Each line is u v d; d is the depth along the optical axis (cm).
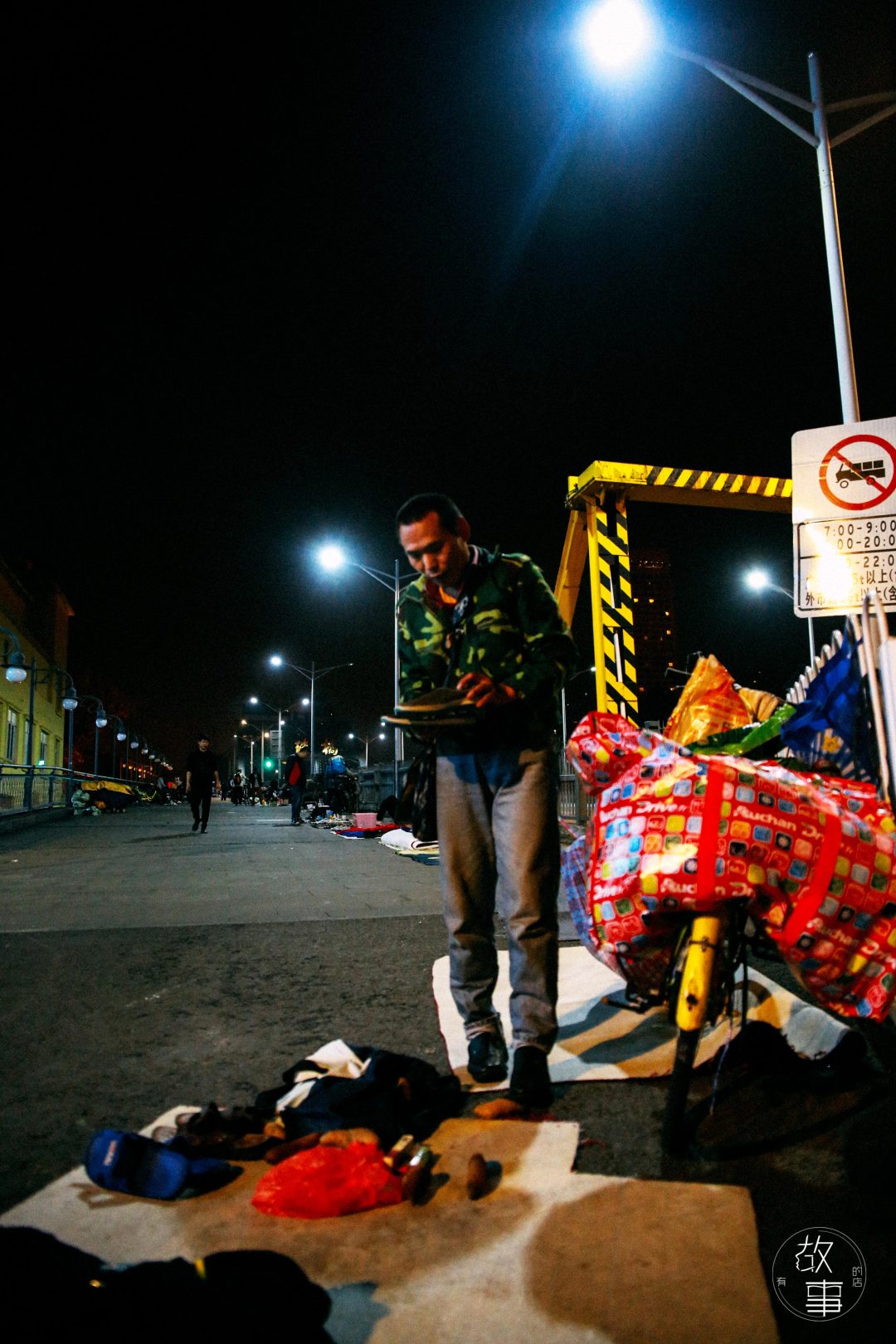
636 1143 244
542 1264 184
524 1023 276
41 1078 306
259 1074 308
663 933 252
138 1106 279
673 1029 329
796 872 236
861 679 304
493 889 305
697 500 1016
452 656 309
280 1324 145
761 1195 213
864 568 533
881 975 236
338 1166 216
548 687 292
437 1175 224
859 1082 278
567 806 1230
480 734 295
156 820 2800
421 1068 271
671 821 245
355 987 425
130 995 416
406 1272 183
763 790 243
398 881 863
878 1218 200
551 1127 249
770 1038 303
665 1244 189
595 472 981
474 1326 165
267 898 734
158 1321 139
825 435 550
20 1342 134
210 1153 238
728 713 321
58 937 552
